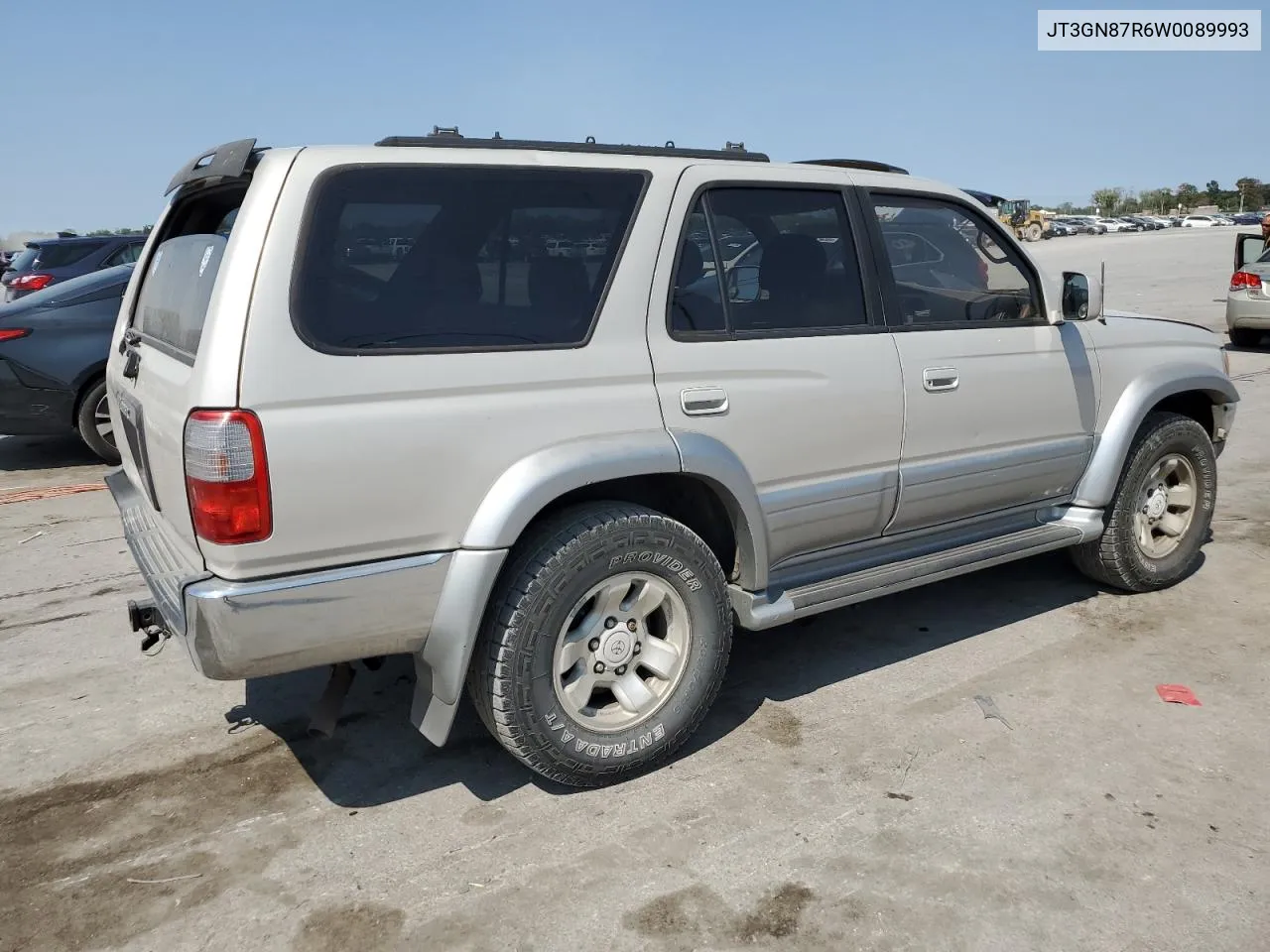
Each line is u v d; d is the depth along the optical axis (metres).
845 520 3.69
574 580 2.96
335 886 2.76
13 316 7.26
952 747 3.42
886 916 2.59
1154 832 2.93
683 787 3.21
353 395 2.66
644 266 3.16
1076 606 4.67
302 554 2.65
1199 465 4.80
